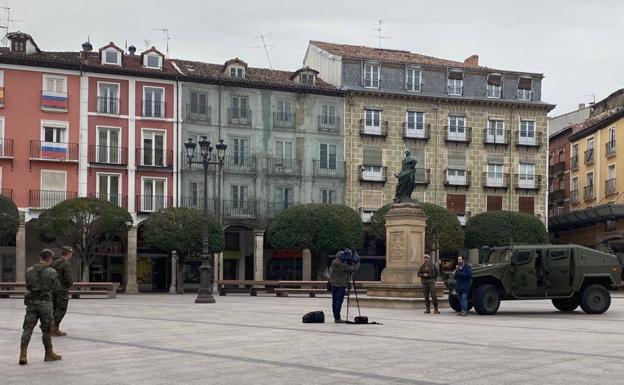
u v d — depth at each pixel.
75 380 10.66
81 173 52.94
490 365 11.92
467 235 58.69
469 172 62.25
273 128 58.25
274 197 57.97
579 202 68.81
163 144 55.38
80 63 52.84
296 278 59.59
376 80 61.16
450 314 23.95
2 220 46.00
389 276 27.88
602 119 63.22
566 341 15.52
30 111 51.94
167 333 17.42
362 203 59.88
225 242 58.69
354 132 59.94
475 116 62.78
